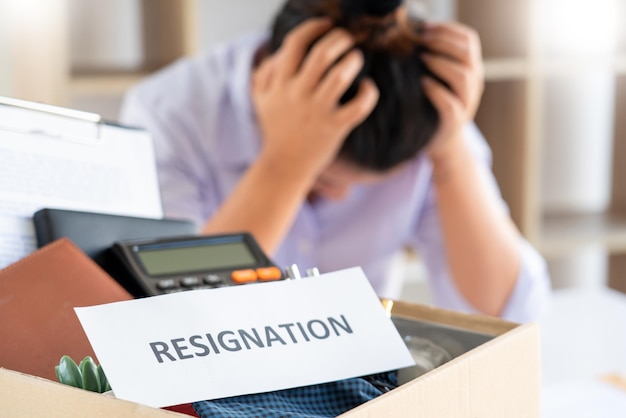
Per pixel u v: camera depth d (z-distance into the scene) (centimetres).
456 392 44
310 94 148
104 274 58
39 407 41
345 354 47
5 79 222
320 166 157
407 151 143
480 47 276
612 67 274
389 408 40
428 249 207
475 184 189
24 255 64
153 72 245
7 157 66
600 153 317
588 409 107
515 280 189
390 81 137
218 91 196
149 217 71
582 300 177
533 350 50
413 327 54
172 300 45
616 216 309
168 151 191
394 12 139
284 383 45
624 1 306
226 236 69
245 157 196
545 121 309
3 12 219
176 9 242
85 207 69
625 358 147
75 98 264
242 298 47
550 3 303
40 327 53
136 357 42
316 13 155
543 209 314
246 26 279
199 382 43
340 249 201
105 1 268
